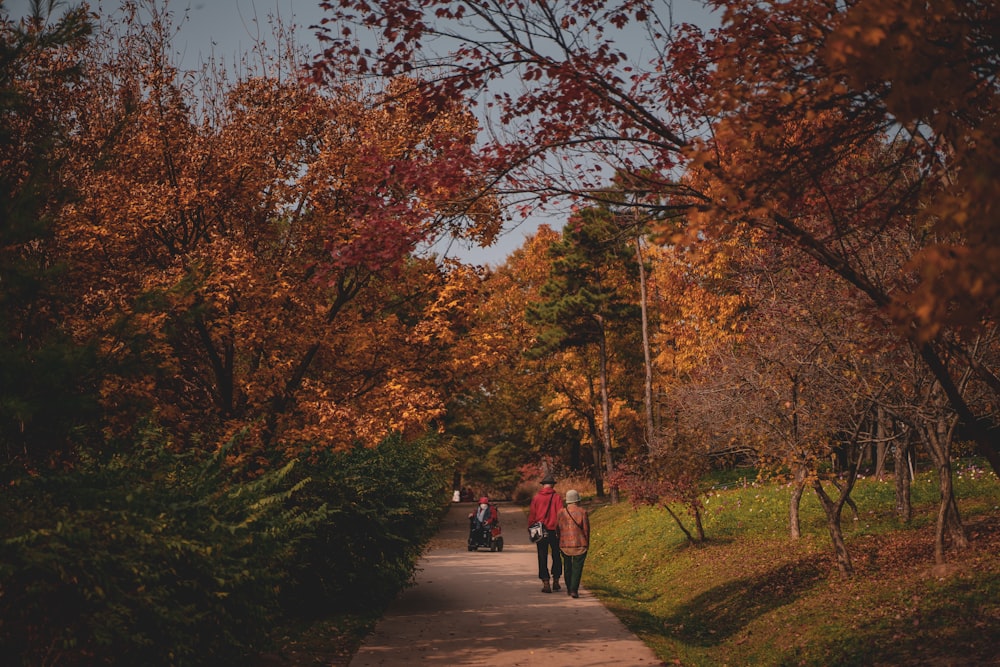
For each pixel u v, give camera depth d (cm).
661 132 648
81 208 1177
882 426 1336
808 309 1048
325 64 695
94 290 1172
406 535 1436
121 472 643
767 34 574
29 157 660
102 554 532
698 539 1797
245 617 733
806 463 1105
